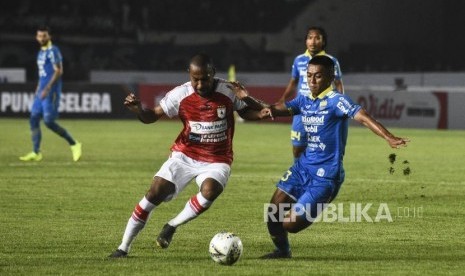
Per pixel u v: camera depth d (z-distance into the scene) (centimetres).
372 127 2562
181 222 2717
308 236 3247
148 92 11325
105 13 14900
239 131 9769
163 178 2697
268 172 5572
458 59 14650
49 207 3981
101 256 2795
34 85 11169
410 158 6600
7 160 6222
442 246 3045
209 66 2639
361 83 13025
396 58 14638
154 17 15050
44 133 8912
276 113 2730
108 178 5159
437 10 14788
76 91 11250
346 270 2570
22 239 3128
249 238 3206
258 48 15012
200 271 2530
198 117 2727
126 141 8081
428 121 10431
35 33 14638
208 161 2748
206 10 15162
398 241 3150
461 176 5419
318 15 15025
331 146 2678
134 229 2730
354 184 4959
